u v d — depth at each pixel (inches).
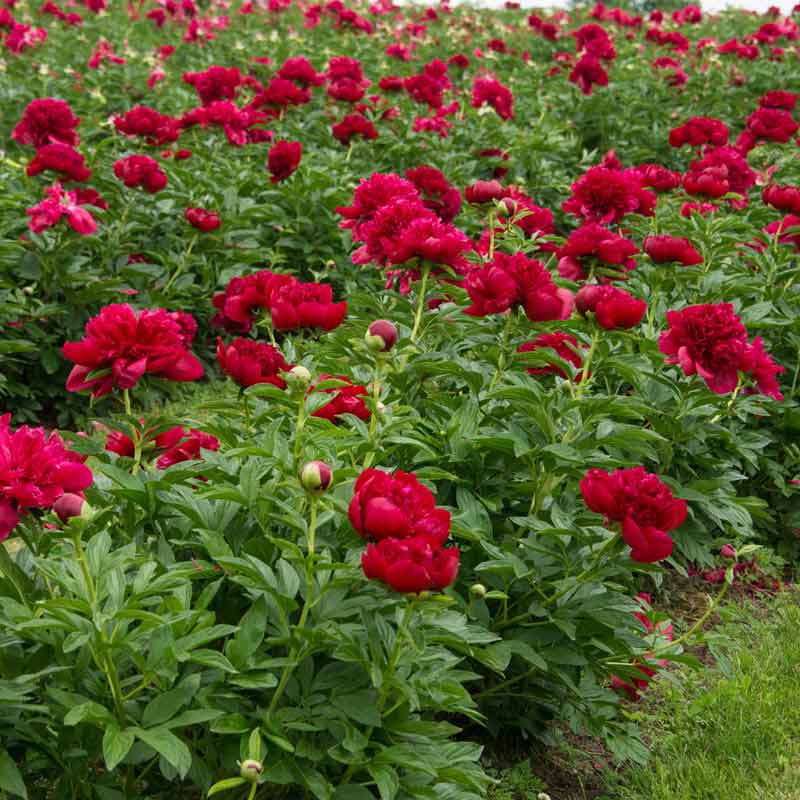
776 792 87.4
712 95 303.1
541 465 87.7
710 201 159.3
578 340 100.7
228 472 76.4
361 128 197.5
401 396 95.0
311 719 65.9
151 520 75.8
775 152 240.2
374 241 97.2
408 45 372.5
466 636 68.2
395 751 65.4
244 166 197.6
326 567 64.4
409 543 57.8
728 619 97.4
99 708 59.7
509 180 227.5
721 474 111.0
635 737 90.7
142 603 63.2
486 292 87.2
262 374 82.6
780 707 97.4
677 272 127.6
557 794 89.0
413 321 105.9
